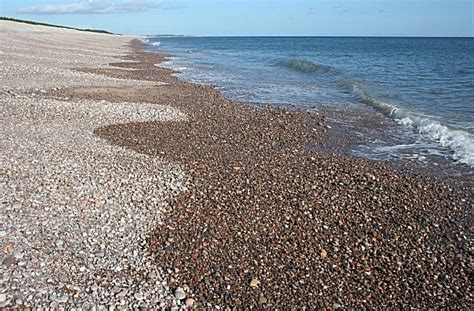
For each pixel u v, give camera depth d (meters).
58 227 2.64
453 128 5.32
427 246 2.72
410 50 30.34
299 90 8.83
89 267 2.32
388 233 2.85
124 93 7.24
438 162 4.25
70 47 16.70
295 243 2.68
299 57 20.64
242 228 2.81
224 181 3.53
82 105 5.85
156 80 9.49
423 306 2.21
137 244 2.57
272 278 2.35
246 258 2.50
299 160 4.20
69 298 2.08
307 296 2.23
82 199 3.01
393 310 2.17
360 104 7.20
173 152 4.21
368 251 2.63
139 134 4.76
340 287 2.31
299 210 3.10
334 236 2.78
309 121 5.83
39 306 2.01
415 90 8.62
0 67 8.43
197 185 3.42
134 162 3.81
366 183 3.66
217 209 3.04
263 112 6.28
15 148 3.84
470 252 2.68
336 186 3.56
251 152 4.38
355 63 16.48
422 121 5.60
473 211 3.21
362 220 3.00
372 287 2.32
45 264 2.30
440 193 3.52
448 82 9.98
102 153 3.98
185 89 8.18
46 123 4.82
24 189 3.06
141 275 2.31
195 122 5.46
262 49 32.47
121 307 2.06
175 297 2.17
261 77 11.33
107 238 2.60
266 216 2.98
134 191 3.21
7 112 5.09
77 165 3.59
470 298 2.28
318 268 2.45
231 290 2.25
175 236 2.68
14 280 2.14
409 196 3.43
